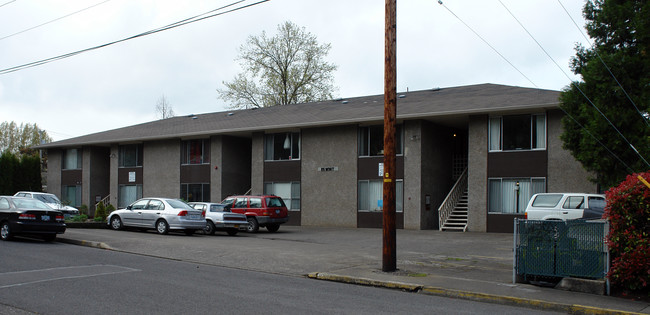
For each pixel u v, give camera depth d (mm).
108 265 12375
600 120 17047
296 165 28766
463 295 9852
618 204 9727
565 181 21688
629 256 9484
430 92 30531
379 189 26000
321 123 27000
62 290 9266
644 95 16594
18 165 40719
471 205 23688
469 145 23844
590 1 18609
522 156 22703
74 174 38094
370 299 9398
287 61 51406
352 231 24297
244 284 10500
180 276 11211
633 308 8711
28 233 16625
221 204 22719
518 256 10773
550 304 9023
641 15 16297
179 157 33344
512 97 24234
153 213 21000
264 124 29500
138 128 38406
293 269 12750
